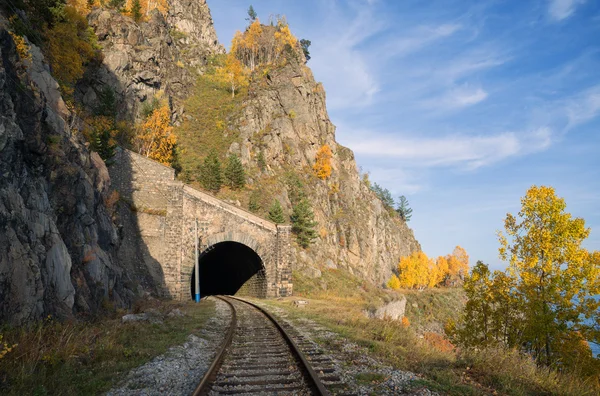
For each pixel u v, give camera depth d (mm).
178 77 97000
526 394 7547
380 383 7355
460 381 7781
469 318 22984
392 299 63000
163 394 6922
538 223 21484
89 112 52750
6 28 16328
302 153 93500
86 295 17188
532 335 19875
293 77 102062
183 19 154125
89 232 20406
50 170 16859
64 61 38812
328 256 72812
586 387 8758
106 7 79438
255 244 40375
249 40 123750
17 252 11500
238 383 7207
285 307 25812
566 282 20000
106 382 7586
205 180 65000
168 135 61719
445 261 119938
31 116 15328
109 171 36219
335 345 11328
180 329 14695
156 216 37312
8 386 6895
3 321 10289
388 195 149000
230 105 94250
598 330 19156
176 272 36031
